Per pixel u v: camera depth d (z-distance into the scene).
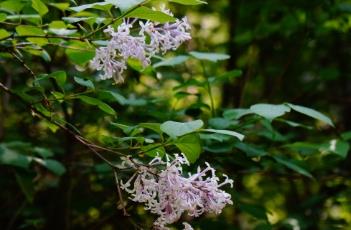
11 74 1.83
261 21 2.35
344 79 2.64
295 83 2.52
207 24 2.94
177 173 1.08
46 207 1.95
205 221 1.50
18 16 1.24
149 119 1.59
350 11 2.03
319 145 1.43
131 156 1.12
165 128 1.04
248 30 2.42
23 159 1.51
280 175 1.69
